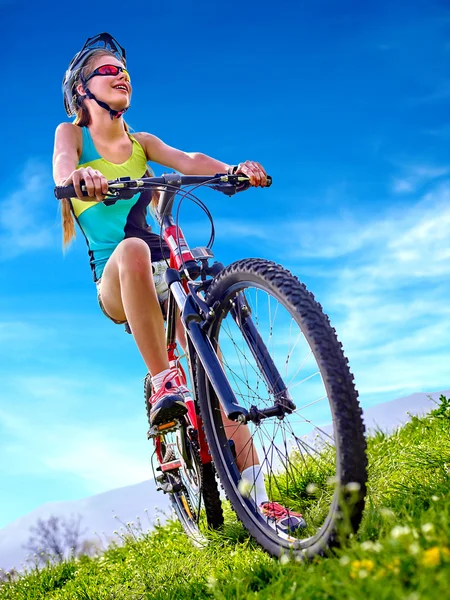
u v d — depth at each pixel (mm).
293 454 3262
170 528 4629
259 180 2838
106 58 3420
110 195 2578
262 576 2186
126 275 2953
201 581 2477
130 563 3893
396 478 3076
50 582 4496
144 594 2725
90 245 3387
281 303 2246
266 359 2363
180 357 3191
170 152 3574
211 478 3150
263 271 2314
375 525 2148
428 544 1600
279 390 2287
